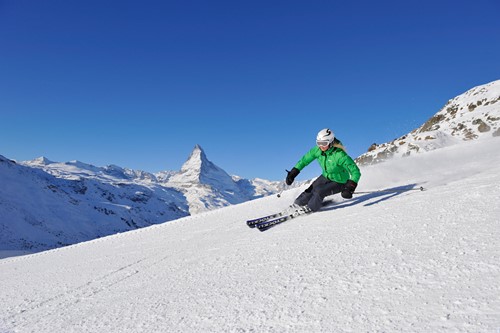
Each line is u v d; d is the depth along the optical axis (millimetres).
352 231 3541
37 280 5156
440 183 5199
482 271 1962
